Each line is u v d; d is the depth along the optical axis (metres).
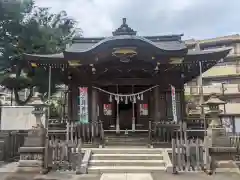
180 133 12.90
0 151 12.35
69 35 27.06
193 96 38.75
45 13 26.02
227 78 40.88
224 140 10.27
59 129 14.58
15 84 22.34
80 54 14.41
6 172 10.15
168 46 16.84
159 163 10.82
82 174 9.98
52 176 9.64
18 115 15.99
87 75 16.19
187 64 15.74
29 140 10.59
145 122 17.58
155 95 16.16
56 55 15.99
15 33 22.02
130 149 12.09
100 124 14.49
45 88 24.27
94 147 13.18
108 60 15.36
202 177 9.34
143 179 9.10
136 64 15.76
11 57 22.33
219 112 10.80
